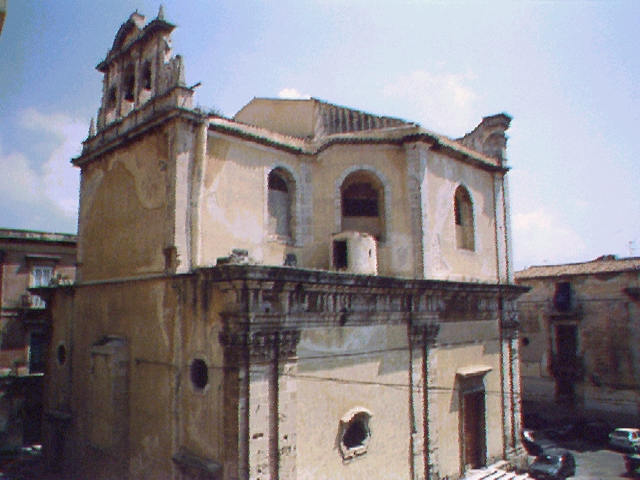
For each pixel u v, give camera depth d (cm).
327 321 1628
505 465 2316
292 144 2003
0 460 2755
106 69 2239
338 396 1634
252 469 1367
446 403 2059
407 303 1916
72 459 2017
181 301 1581
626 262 3625
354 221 2123
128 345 1788
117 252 1927
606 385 3491
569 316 3678
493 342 2394
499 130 2645
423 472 1891
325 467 1561
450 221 2258
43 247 3538
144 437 1669
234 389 1385
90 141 2183
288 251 1948
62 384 2170
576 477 2517
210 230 1705
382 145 2112
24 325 3375
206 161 1719
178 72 1692
